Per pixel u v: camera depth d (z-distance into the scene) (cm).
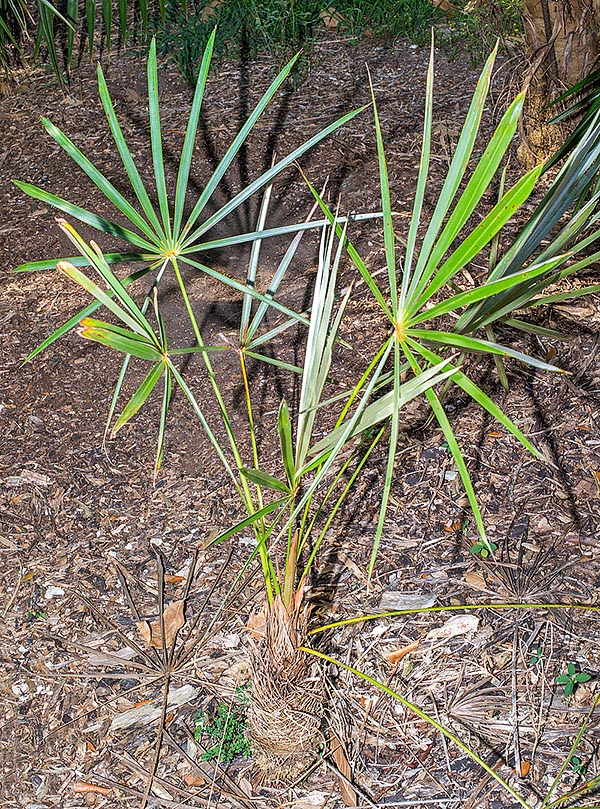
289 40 502
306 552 238
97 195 404
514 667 206
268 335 180
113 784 192
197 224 374
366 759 192
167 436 281
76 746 201
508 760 188
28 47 525
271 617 173
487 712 198
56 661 219
